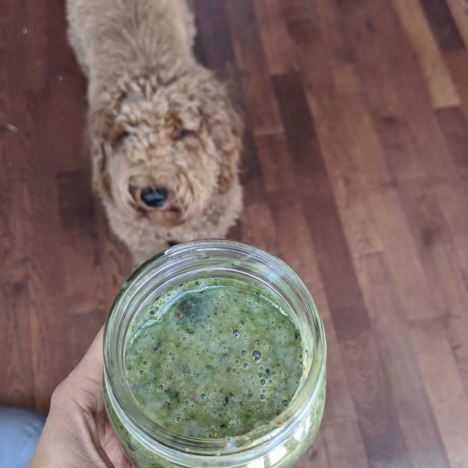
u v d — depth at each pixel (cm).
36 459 64
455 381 136
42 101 167
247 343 49
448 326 141
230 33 176
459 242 150
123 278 147
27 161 159
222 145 131
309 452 130
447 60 173
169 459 42
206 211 136
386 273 147
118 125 120
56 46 174
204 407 46
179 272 51
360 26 177
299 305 45
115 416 48
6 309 144
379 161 159
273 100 166
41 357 140
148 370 48
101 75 129
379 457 129
